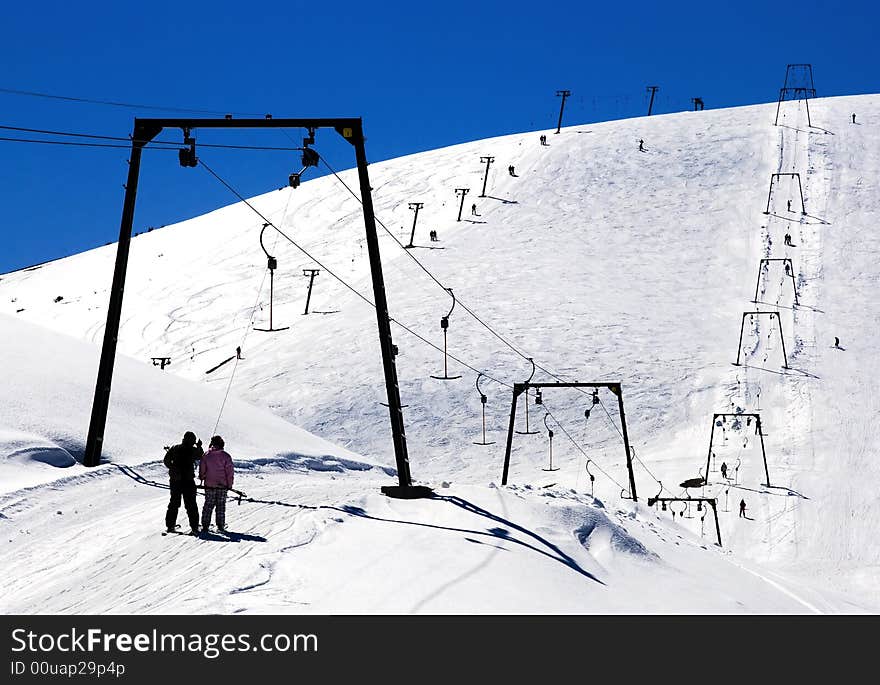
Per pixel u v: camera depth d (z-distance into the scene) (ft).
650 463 201.98
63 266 446.19
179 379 119.75
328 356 267.59
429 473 203.92
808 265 314.76
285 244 399.03
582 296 296.10
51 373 94.27
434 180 433.07
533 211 376.89
